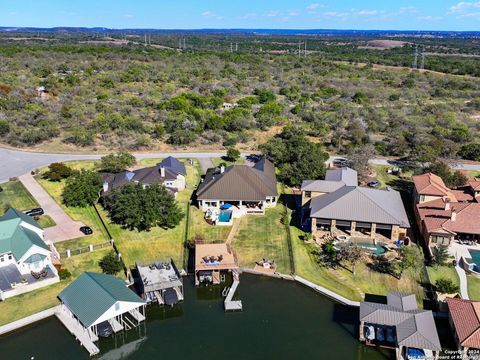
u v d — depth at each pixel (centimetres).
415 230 6131
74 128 10044
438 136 9919
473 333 3809
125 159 8012
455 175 7369
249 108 12362
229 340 4156
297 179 7375
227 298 4672
